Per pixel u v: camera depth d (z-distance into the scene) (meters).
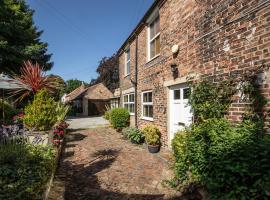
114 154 8.45
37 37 25.67
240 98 4.73
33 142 6.43
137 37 13.02
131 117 14.78
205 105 5.52
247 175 3.48
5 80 11.86
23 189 3.89
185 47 7.19
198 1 6.38
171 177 5.62
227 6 5.14
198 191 4.57
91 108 38.44
